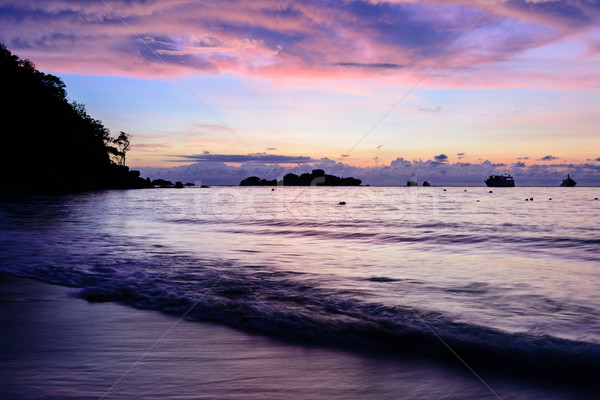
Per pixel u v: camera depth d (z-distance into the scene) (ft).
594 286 21.48
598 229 53.57
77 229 51.44
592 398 9.85
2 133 201.16
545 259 31.22
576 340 13.44
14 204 110.22
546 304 17.90
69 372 11.03
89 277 23.11
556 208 109.81
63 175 249.55
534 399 9.84
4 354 12.27
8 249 33.53
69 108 267.39
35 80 233.35
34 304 17.89
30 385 10.14
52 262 27.68
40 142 223.10
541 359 12.12
